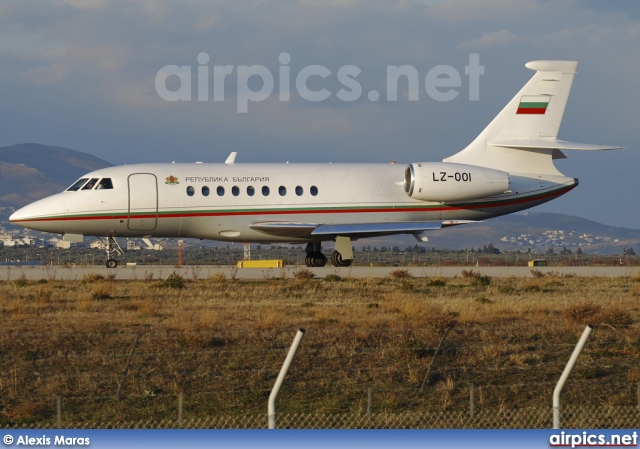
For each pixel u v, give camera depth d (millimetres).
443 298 62750
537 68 89375
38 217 82562
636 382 39000
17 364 40594
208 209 84125
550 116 89938
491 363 41812
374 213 87062
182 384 38188
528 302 59625
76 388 37562
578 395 37500
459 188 86312
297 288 67938
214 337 45000
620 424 33625
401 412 35219
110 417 34219
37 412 34719
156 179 83750
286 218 85375
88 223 82938
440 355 42688
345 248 86812
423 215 88312
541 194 90000
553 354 43312
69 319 51094
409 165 87812
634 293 65875
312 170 87000
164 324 49250
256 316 52281
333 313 52938
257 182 85250
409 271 90125
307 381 38938
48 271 89125
